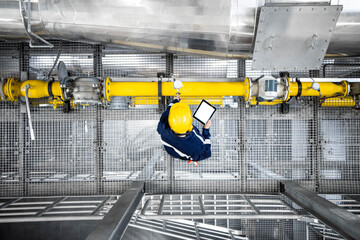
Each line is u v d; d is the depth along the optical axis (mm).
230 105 3506
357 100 3180
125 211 2451
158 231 4172
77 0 2322
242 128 3611
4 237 4062
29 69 3574
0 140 3559
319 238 4062
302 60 2436
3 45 3549
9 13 2395
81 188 3611
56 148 3600
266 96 2881
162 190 3635
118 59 3627
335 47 2506
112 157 3627
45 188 3594
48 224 4172
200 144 2467
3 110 3533
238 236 4238
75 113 3578
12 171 3561
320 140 3602
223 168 3635
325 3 2135
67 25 2471
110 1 2289
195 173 3662
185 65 3617
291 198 3168
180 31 2387
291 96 3143
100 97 2979
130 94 3055
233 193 3551
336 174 3617
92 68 3627
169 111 2330
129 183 3621
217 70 3617
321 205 2537
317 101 3604
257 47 2348
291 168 3629
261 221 4285
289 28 2229
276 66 2500
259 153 3633
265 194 3512
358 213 3354
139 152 3627
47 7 2373
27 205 3512
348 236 2104
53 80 3074
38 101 3447
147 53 3619
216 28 2324
